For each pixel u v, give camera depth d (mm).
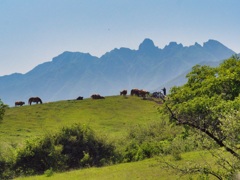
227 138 17875
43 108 132250
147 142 67500
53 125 111438
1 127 105938
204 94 46688
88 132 68812
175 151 47438
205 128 18594
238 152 18000
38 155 63688
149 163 51344
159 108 42281
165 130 78375
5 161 62312
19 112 126625
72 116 122188
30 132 101875
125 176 43719
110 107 133875
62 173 55219
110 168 53969
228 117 17594
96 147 68312
